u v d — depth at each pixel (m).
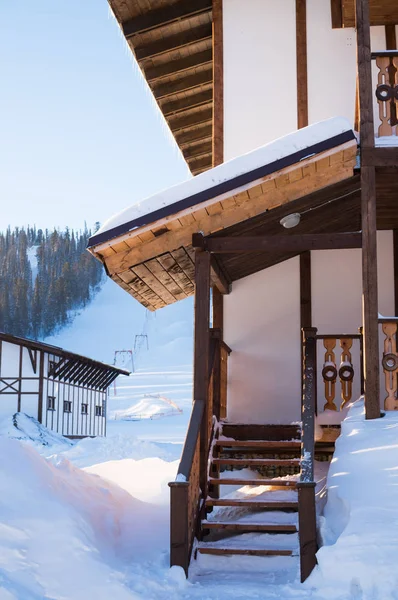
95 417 41.75
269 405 10.98
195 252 8.27
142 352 127.38
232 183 7.75
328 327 11.10
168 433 48.06
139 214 7.75
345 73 11.07
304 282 11.23
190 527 6.89
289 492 8.91
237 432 10.05
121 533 7.44
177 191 7.79
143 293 9.38
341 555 5.65
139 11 11.30
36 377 34.28
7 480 6.45
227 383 11.09
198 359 8.05
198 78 12.45
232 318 11.24
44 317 148.00
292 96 11.08
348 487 6.54
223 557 7.17
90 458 20.72
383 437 7.21
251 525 7.41
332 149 7.85
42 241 184.38
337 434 9.53
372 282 8.02
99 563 6.04
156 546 7.16
